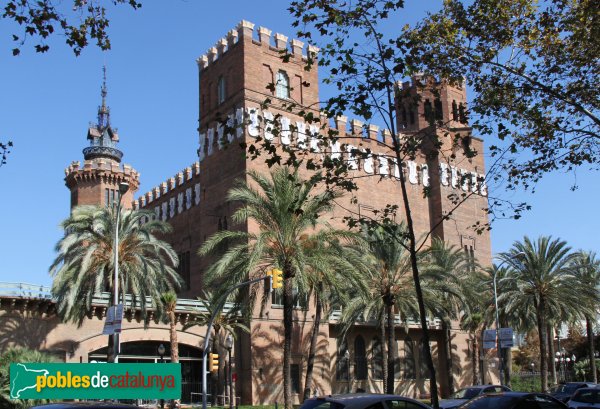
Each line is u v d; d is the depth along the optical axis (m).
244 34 57.53
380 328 46.22
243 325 48.09
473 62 18.34
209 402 50.78
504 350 68.94
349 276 35.81
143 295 41.31
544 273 48.72
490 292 55.81
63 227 38.75
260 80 57.50
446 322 52.59
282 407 46.50
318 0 15.31
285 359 34.75
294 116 57.88
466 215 69.38
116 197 79.56
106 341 46.59
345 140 60.47
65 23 12.63
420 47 17.67
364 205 61.66
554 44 18.39
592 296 49.78
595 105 18.75
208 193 59.91
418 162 67.88
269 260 37.31
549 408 15.45
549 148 18.98
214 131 60.44
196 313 49.94
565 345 92.69
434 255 49.97
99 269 38.81
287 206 34.69
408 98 17.56
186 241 65.31
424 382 63.28
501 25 18.14
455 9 18.30
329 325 56.66
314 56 17.61
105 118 92.75
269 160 16.31
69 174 79.31
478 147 71.50
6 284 42.91
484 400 15.36
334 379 55.84
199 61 63.72
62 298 40.09
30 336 43.81
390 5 15.25
